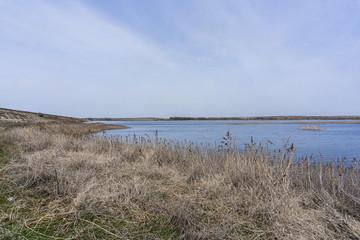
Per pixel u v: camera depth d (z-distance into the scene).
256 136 27.59
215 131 39.62
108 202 4.57
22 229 3.49
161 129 47.78
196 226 3.84
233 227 3.89
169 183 6.15
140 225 3.86
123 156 9.26
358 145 19.03
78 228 3.64
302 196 5.21
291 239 3.57
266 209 4.36
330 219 4.03
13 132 14.09
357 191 5.43
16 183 5.31
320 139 24.09
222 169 7.07
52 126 21.81
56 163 7.33
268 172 5.93
